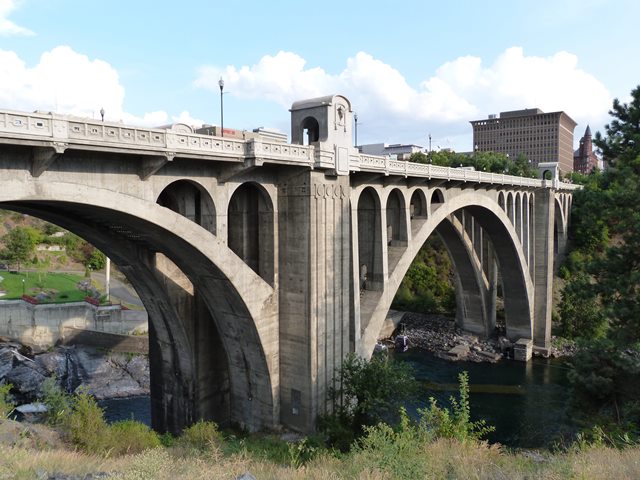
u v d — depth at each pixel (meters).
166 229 20.67
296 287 26.45
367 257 32.59
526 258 55.09
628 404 25.23
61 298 54.81
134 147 18.09
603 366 27.47
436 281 71.06
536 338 57.22
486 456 15.52
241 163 22.42
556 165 62.50
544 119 154.75
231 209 27.34
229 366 29.12
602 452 16.66
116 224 22.36
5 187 15.96
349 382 26.88
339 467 14.88
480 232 56.94
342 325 28.27
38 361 46.44
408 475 11.77
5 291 56.47
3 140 14.75
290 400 27.19
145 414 41.38
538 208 57.53
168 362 29.84
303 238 25.92
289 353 27.05
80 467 13.65
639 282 23.31
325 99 26.38
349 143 27.83
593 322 56.94
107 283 57.09
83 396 21.86
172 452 19.62
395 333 62.78
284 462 20.08
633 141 25.45
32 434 18.39
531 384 47.06
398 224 35.03
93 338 49.53
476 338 58.81
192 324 28.17
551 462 14.52
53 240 81.06
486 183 44.88
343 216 27.91
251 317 25.61
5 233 79.44
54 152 15.99
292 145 24.16
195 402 28.73
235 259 24.08
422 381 47.84
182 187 23.20
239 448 22.00
